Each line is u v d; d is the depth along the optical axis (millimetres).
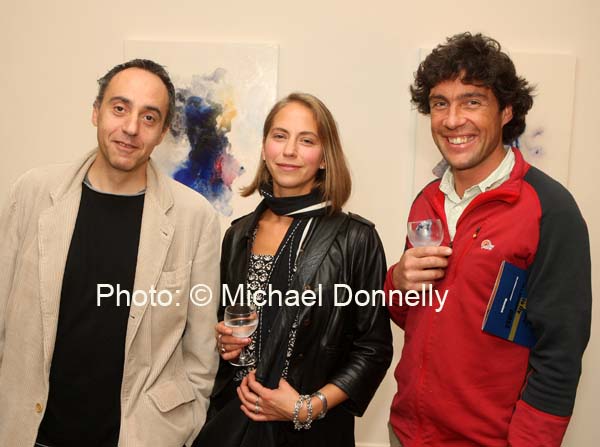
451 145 1337
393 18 2471
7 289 1421
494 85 1282
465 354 1281
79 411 1372
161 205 1480
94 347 1372
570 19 2449
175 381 1507
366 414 2672
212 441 1467
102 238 1417
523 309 1245
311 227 1530
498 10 2453
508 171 1341
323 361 1448
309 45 2492
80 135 2566
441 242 1354
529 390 1218
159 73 1470
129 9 2498
